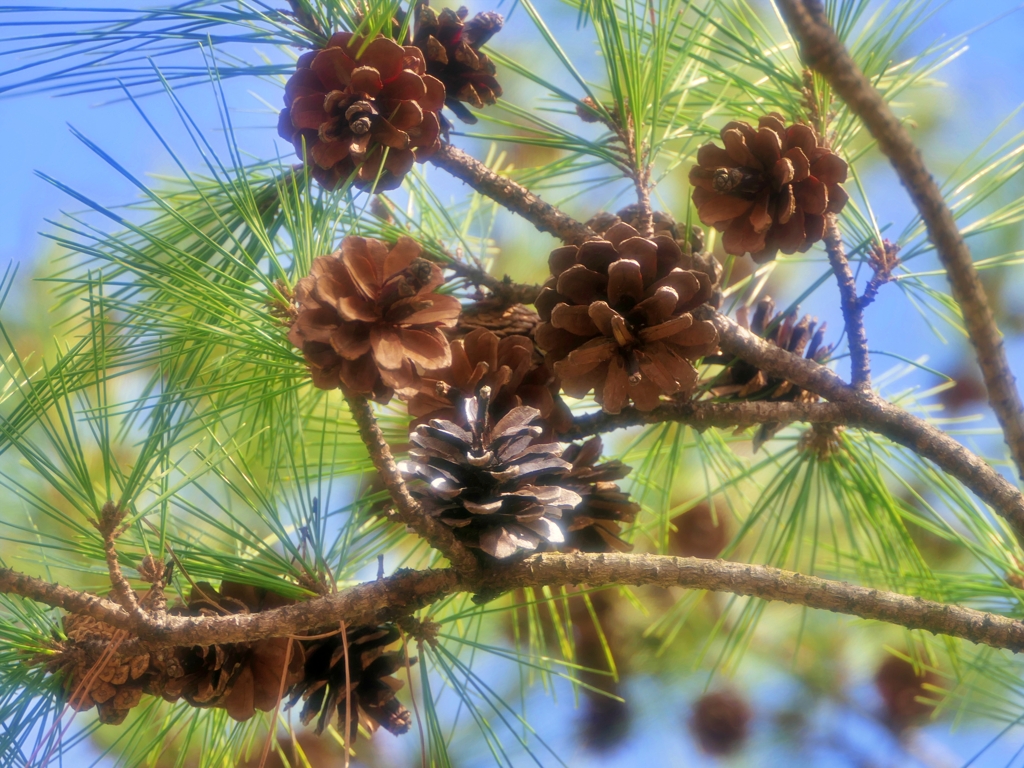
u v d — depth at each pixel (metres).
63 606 0.99
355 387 0.99
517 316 1.08
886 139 0.94
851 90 0.93
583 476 1.05
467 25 1.08
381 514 1.05
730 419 1.06
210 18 1.04
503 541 1.00
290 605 1.00
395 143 1.04
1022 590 1.09
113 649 1.00
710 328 1.03
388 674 1.04
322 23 1.06
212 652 1.02
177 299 1.05
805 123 1.09
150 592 1.00
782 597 1.01
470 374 1.04
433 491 1.01
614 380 1.03
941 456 1.05
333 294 0.99
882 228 1.08
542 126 1.09
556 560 1.01
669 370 1.03
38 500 1.01
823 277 1.07
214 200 1.09
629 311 1.03
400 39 1.05
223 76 1.06
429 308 1.00
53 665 1.01
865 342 1.06
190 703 1.02
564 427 1.05
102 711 1.01
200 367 1.06
